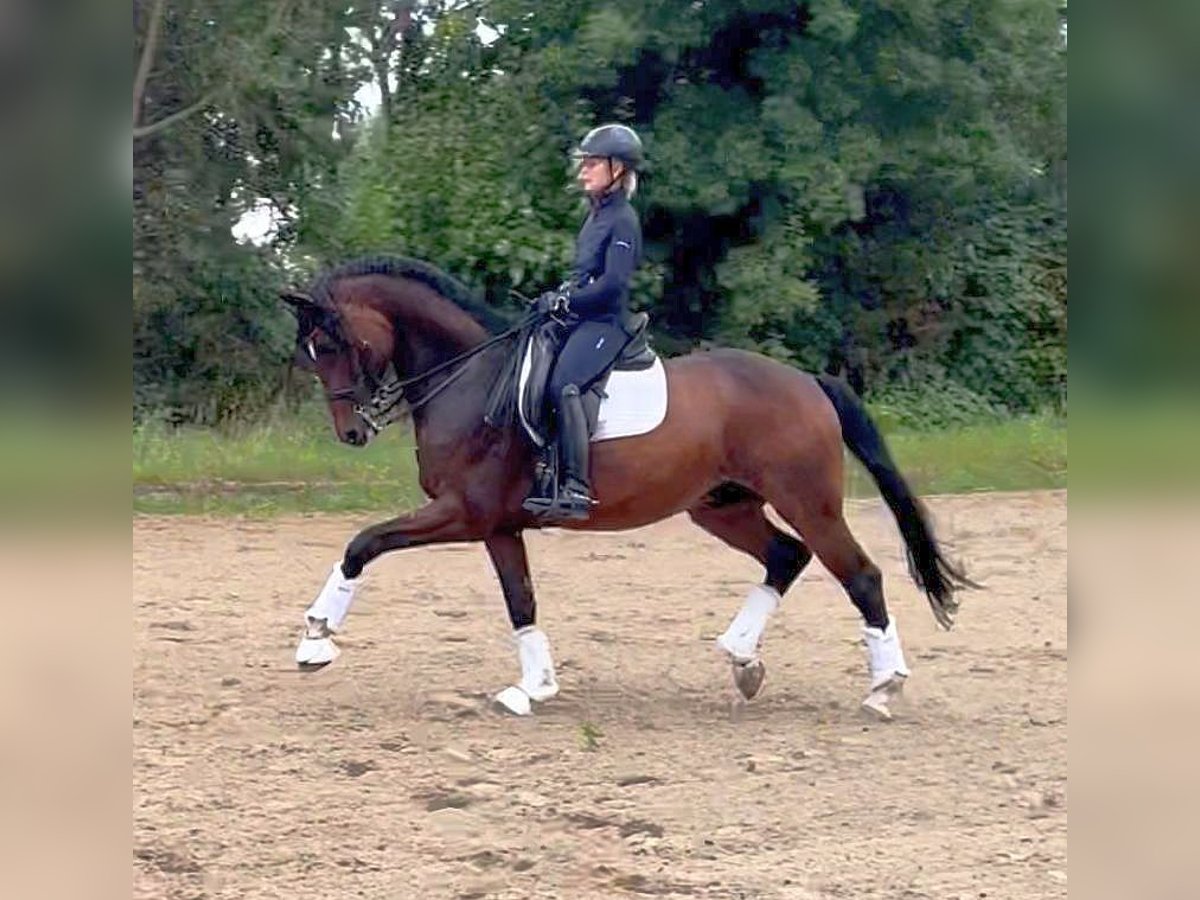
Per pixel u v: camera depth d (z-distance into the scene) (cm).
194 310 2262
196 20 2228
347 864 586
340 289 833
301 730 800
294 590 1259
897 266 2561
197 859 589
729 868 583
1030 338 2627
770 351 2464
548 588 1289
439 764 736
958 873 575
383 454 1928
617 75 2336
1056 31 2409
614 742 782
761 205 2367
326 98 2395
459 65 2448
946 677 950
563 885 562
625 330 811
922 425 2414
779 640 1070
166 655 991
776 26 2319
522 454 816
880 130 2344
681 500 818
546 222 2328
